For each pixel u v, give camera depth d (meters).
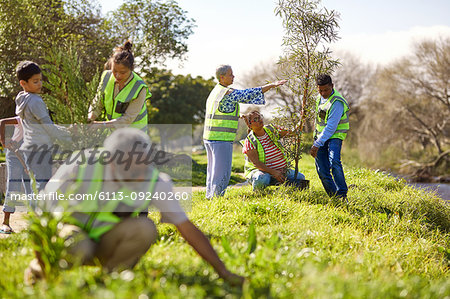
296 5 7.89
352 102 44.31
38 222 3.04
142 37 19.47
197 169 17.09
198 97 48.38
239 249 3.89
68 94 5.41
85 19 18.19
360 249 4.83
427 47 35.88
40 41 15.27
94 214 3.32
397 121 37.06
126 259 3.42
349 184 9.90
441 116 36.16
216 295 2.94
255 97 7.38
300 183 8.02
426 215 7.73
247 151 8.00
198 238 3.27
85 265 3.32
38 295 2.71
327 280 2.95
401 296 3.08
